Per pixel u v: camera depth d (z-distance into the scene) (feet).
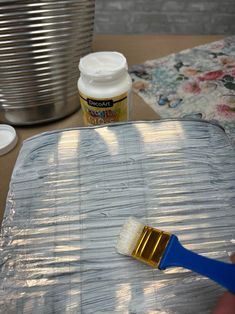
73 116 1.84
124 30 2.58
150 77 2.11
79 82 1.47
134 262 1.11
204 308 1.01
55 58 1.53
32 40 1.42
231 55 2.26
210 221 1.19
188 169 1.32
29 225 1.22
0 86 1.57
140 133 1.43
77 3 1.43
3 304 1.05
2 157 1.64
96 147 1.40
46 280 1.09
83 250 1.15
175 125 1.45
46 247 1.16
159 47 2.39
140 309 1.01
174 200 1.24
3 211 1.38
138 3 2.42
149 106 1.89
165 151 1.37
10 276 1.11
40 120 1.76
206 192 1.26
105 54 1.48
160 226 1.19
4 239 1.19
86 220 1.22
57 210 1.25
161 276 1.07
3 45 1.40
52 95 1.67
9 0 1.28
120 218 1.21
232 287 0.96
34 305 1.04
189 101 1.91
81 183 1.31
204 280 1.06
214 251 1.12
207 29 2.56
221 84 2.02
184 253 1.04
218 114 1.81
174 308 1.01
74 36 1.53
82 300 1.04
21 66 1.49
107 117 1.50
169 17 2.49
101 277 1.08
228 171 1.31
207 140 1.40
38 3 1.32
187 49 2.36
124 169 1.33
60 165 1.37
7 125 1.75
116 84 1.41
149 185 1.29
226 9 2.43
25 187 1.32
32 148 1.42
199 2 2.40
